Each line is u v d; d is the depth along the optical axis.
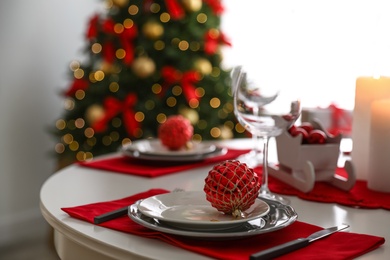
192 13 2.72
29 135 3.31
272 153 1.52
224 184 0.80
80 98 2.85
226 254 0.70
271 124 1.01
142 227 0.82
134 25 2.70
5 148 3.20
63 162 2.90
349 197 1.05
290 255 0.70
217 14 2.85
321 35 3.02
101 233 0.81
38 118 3.34
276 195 1.07
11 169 3.24
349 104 2.98
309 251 0.71
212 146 1.51
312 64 3.04
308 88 3.04
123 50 2.72
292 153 1.15
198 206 0.87
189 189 1.13
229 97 2.86
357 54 2.92
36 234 3.19
